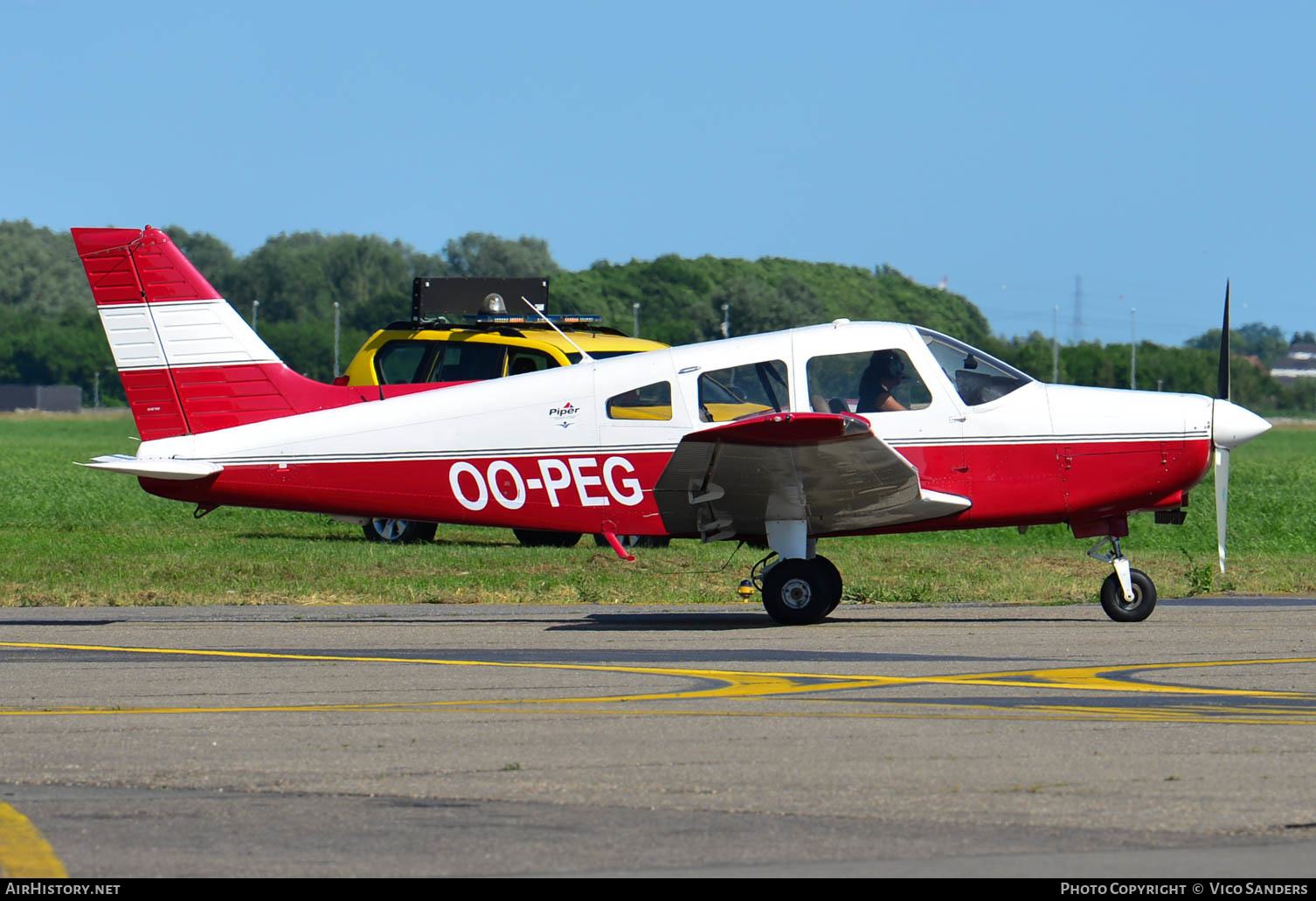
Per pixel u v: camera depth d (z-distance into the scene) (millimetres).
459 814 18500
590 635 35344
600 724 23797
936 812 18531
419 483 39688
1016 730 23250
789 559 37625
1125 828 17891
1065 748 21906
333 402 41969
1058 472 38219
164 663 30578
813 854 16953
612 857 16828
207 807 18812
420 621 38250
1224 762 21031
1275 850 17109
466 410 39531
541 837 17547
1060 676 28703
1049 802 18953
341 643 33906
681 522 38656
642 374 38719
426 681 28203
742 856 16891
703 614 40031
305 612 40281
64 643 33812
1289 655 31438
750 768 20719
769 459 34625
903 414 38188
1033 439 38156
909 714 24641
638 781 20016
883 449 34094
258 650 32656
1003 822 18109
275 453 40062
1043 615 39500
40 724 23828
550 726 23594
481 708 25266
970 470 38188
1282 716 24438
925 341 38750
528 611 40688
